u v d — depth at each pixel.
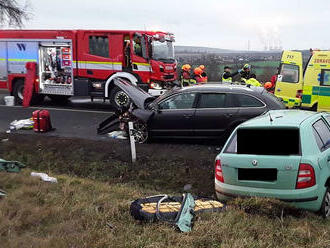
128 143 9.92
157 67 14.36
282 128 5.15
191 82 15.10
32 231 4.17
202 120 9.12
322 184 4.96
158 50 14.54
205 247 3.81
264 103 8.76
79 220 4.44
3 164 6.96
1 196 5.24
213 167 8.20
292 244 3.92
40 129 11.41
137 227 4.30
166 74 14.61
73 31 14.97
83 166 8.88
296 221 4.55
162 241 3.90
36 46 15.76
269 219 4.60
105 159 9.11
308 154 4.92
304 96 13.97
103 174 8.50
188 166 8.34
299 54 14.21
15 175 6.49
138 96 10.29
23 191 5.55
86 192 5.95
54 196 5.44
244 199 4.96
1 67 16.64
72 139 10.42
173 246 3.75
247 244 3.81
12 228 4.13
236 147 5.32
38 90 16.02
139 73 14.42
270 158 4.96
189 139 9.38
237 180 5.18
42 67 15.89
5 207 4.71
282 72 14.46
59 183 6.54
